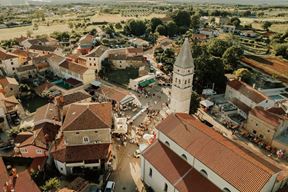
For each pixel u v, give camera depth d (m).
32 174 56.59
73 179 57.22
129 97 92.25
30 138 65.06
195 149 47.84
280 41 168.50
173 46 155.75
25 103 94.19
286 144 67.56
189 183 46.09
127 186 55.31
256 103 84.06
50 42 156.75
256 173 40.75
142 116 84.00
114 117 76.81
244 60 130.75
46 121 71.06
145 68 125.81
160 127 54.91
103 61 126.69
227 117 83.62
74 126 60.25
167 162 50.81
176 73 66.38
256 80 112.62
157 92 102.62
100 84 104.94
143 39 183.25
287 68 122.69
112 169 59.94
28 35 181.88
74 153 58.66
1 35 190.12
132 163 62.09
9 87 95.00
